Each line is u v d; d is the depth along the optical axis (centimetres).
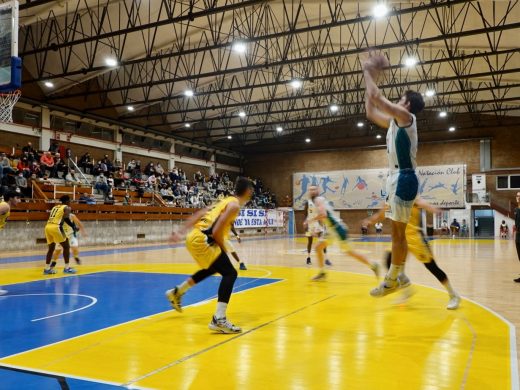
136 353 364
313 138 3731
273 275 914
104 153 2680
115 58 1986
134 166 2661
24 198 1725
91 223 1984
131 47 2005
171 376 308
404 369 321
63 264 1183
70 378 305
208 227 459
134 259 1327
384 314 515
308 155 3762
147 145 3011
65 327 459
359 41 2133
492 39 1897
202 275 479
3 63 723
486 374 309
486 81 2541
